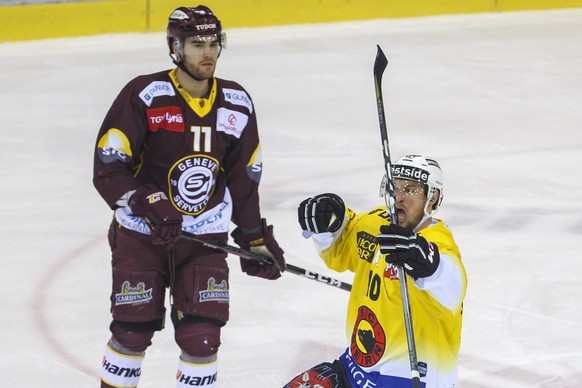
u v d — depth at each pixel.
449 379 10.13
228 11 38.78
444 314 9.85
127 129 11.06
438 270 9.40
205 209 11.56
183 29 10.90
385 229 9.37
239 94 11.50
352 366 10.43
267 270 12.19
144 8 38.22
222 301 11.44
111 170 11.09
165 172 11.28
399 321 10.02
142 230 11.30
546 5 41.00
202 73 11.03
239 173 11.71
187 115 11.17
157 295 11.47
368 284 10.30
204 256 11.55
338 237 10.85
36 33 37.72
